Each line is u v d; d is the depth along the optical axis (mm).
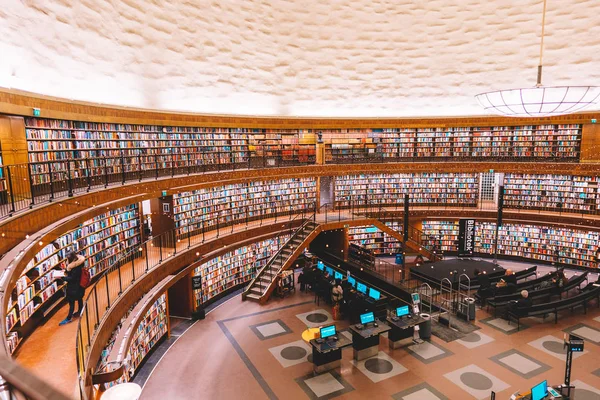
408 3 15109
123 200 10617
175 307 13719
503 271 16500
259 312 14070
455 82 17422
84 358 6266
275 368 10547
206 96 14938
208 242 13883
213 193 15672
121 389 5477
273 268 15867
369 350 10930
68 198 8398
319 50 16266
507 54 15867
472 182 19453
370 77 17625
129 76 11898
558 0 13961
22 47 8117
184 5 12039
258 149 17391
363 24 15805
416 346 11453
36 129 9047
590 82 15211
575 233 17422
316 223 17031
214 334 12500
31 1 7922
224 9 13109
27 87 8727
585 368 10117
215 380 10094
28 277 7277
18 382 1163
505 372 10062
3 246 6047
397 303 14242
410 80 17719
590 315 13180
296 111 17859
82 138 10641
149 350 11297
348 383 9789
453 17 15469
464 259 18000
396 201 19875
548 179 18062
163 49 12430
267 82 16281
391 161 19281
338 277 15492
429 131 19219
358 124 18609
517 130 18422
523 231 18547
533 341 11555
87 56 10117
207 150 15758
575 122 17016
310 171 18016
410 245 18109
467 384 9609
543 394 7840
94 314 8094
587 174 16641
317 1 14617
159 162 13852
